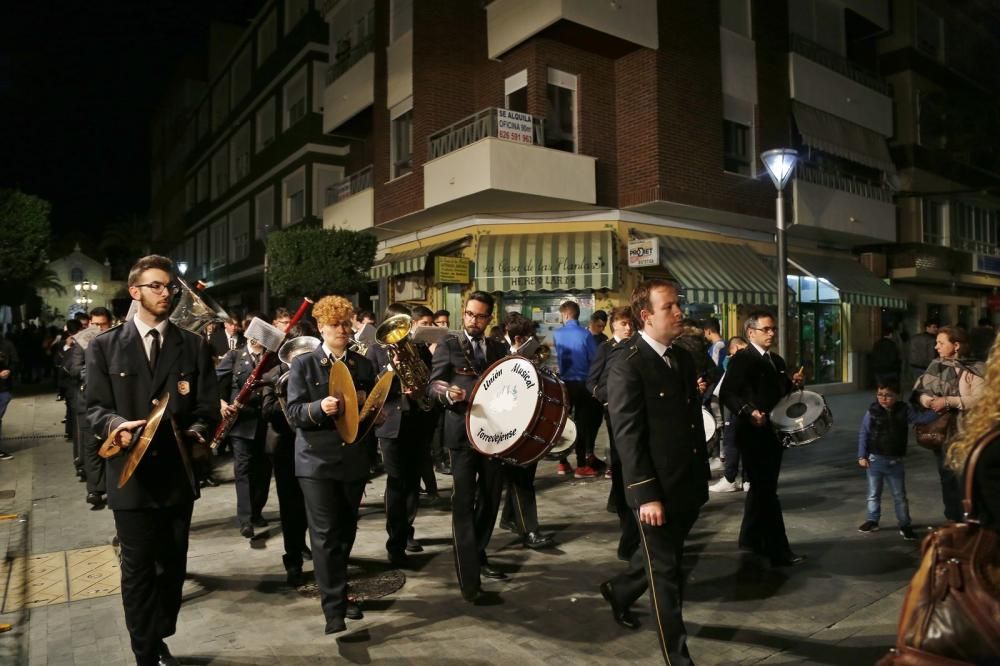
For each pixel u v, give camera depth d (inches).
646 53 556.1
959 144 877.8
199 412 143.8
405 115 653.9
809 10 712.4
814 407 208.5
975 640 67.4
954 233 885.8
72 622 170.1
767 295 601.3
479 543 197.0
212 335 336.8
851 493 291.7
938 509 263.6
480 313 211.5
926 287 887.1
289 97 956.6
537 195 525.3
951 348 208.2
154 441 137.2
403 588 190.4
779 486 307.0
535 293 583.5
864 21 781.3
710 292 551.2
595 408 333.1
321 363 172.2
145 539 136.3
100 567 209.3
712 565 205.2
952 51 893.2
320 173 882.1
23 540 237.8
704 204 574.2
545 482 321.4
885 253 822.5
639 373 140.6
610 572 200.4
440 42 594.2
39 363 890.1
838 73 719.7
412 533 225.0
